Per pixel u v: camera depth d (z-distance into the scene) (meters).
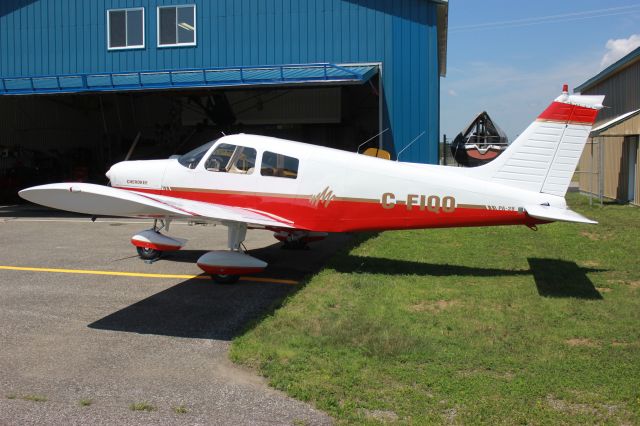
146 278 7.00
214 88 12.99
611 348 4.44
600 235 9.98
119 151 20.56
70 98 20.41
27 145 20.59
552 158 6.76
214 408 3.48
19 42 15.63
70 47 15.33
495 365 4.10
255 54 14.22
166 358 4.31
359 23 13.48
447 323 5.05
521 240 9.48
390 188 6.96
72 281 6.82
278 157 7.24
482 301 5.78
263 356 4.27
